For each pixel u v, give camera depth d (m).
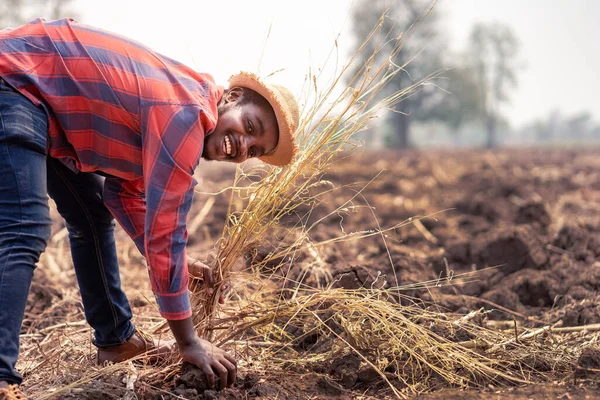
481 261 4.40
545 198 7.86
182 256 2.19
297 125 2.45
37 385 2.45
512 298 3.63
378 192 9.19
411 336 2.64
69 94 2.16
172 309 2.23
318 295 2.77
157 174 2.09
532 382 2.53
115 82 2.15
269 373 2.65
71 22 2.28
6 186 2.09
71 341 2.95
